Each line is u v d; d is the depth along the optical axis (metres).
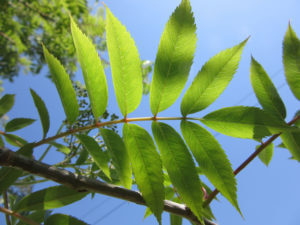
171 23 0.19
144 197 0.17
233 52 0.19
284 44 0.23
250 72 0.24
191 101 0.20
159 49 0.19
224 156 0.19
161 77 0.19
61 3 1.11
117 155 0.19
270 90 0.23
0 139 0.32
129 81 0.19
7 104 0.34
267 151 0.29
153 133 0.19
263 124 0.19
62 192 0.20
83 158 0.30
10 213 0.19
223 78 0.19
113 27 0.18
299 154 0.23
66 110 0.19
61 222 0.19
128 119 0.20
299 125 0.23
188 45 0.19
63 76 0.19
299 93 0.23
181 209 0.19
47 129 0.19
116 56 0.19
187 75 0.19
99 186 0.17
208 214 0.21
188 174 0.18
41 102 0.19
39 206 0.19
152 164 0.18
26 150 0.18
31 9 1.15
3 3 1.12
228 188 0.18
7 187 0.18
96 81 0.19
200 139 0.19
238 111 0.19
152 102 0.20
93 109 0.19
